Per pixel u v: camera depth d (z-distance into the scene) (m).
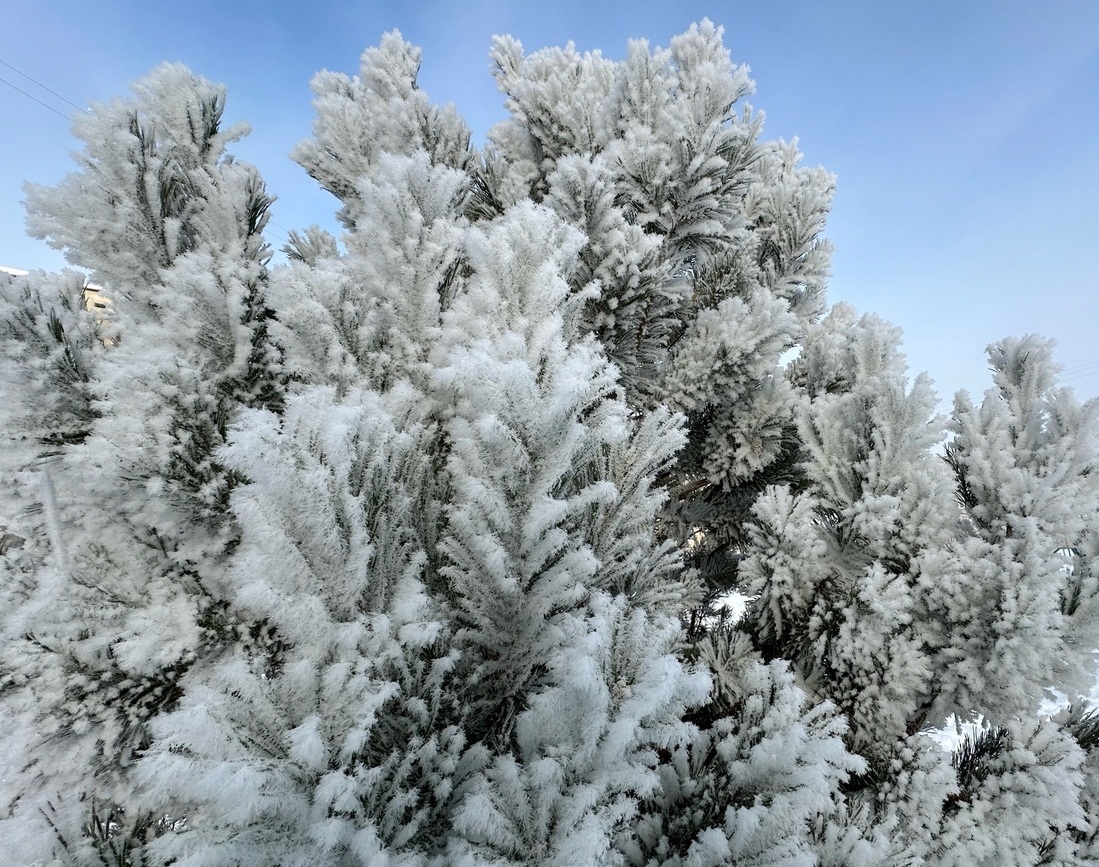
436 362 2.07
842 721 1.73
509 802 1.29
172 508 1.68
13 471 1.74
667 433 2.00
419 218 2.23
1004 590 2.45
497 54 5.12
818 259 5.14
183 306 1.82
